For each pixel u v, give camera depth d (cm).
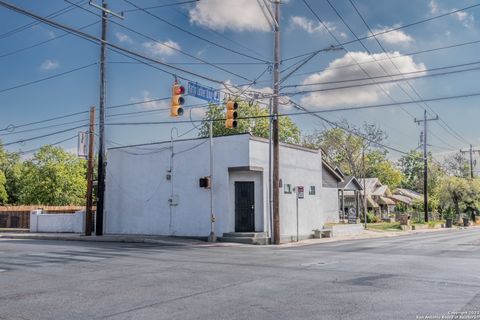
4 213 3503
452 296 888
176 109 1681
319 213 2988
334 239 2741
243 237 2338
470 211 6631
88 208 2681
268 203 2500
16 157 6706
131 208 2738
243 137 2392
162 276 1156
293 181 2731
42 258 1561
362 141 6344
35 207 3447
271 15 2275
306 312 764
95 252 1766
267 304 826
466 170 8981
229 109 1906
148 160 2694
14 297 909
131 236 2517
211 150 2405
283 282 1059
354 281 1069
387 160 8156
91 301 863
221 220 2406
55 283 1066
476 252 1797
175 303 838
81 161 5416
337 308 791
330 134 6481
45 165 5016
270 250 1927
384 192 6438
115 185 2819
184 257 1599
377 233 3406
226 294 919
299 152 2811
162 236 2533
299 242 2477
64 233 2955
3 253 1730
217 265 1372
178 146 2584
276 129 2383
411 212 6069
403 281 1064
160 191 2630
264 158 2495
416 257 1599
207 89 1873
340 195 5594
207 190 2466
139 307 809
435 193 6944
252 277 1134
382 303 829
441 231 4156
